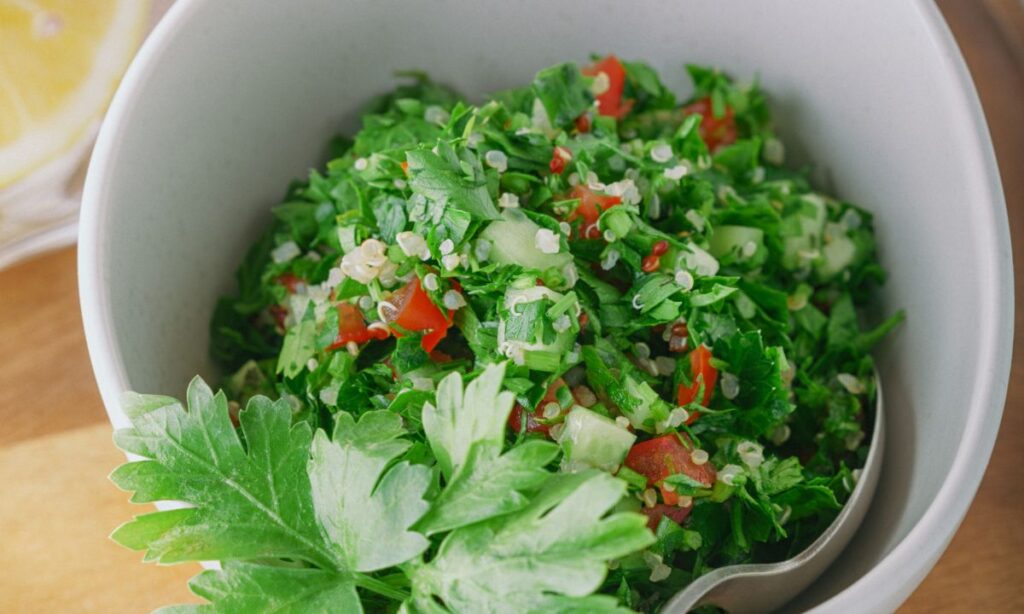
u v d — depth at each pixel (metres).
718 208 0.24
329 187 0.24
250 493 0.19
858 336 0.24
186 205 0.23
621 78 0.25
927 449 0.21
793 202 0.24
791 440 0.23
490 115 0.23
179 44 0.22
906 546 0.18
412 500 0.18
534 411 0.20
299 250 0.24
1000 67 0.28
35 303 0.27
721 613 0.21
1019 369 0.25
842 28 0.24
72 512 0.24
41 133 0.27
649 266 0.21
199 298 0.24
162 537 0.19
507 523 0.17
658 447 0.20
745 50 0.25
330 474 0.18
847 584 0.21
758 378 0.21
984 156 0.21
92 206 0.21
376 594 0.19
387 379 0.21
